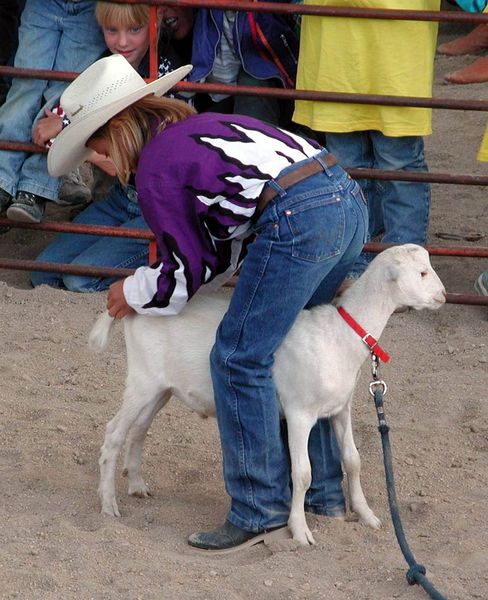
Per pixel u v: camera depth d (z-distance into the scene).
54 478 8.16
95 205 12.52
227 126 6.73
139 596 6.45
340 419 7.41
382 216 12.47
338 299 7.37
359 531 7.42
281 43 11.73
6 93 13.65
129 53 11.26
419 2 10.89
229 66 11.80
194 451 8.76
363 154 11.70
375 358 7.12
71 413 9.24
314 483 7.57
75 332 10.87
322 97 10.93
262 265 6.63
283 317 6.74
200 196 6.51
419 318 11.40
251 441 6.93
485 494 8.02
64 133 6.96
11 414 9.19
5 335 10.72
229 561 6.99
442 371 10.21
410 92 11.02
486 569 6.83
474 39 11.73
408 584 6.62
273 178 6.57
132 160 6.89
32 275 12.27
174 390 7.44
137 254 12.03
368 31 10.91
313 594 6.52
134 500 7.92
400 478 8.33
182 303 6.85
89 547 6.98
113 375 10.05
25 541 7.06
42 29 11.50
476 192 15.74
